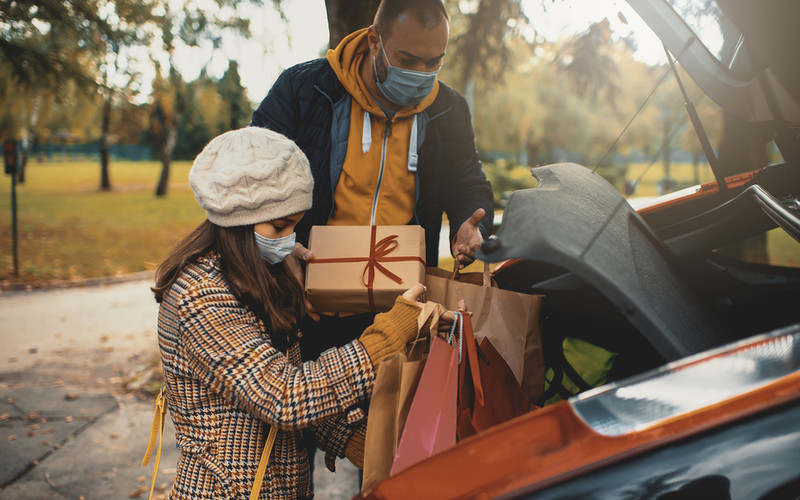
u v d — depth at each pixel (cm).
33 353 654
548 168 162
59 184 3622
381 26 187
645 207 253
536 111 2670
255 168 127
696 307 143
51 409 480
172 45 860
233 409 131
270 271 148
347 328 203
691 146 520
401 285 172
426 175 219
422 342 144
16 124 2681
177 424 134
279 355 128
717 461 87
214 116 1120
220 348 122
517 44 651
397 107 206
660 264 147
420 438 114
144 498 346
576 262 104
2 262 1280
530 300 160
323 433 154
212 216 131
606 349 180
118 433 433
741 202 176
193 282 128
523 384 161
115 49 885
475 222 195
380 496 96
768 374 90
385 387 120
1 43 865
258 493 128
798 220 139
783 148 187
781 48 143
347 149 206
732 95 170
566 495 88
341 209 210
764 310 183
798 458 87
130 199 2838
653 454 87
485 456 94
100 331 751
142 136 6319
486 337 150
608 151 176
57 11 813
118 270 1235
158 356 628
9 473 373
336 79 204
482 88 778
